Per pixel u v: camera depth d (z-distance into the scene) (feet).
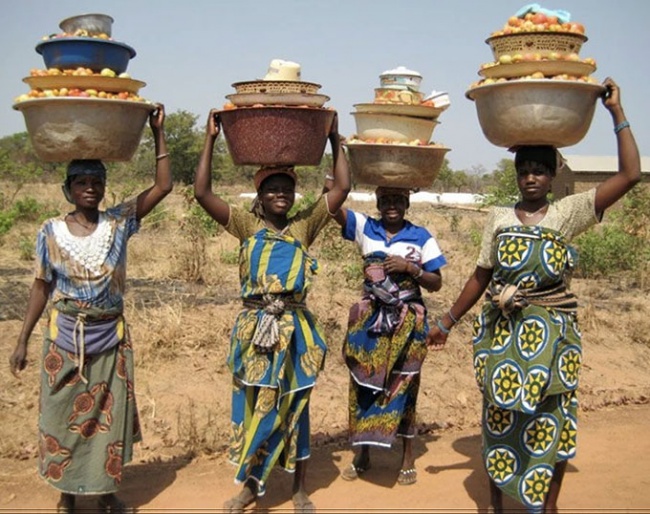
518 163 13.60
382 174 15.29
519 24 13.16
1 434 17.58
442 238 55.42
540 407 13.53
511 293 13.33
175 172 150.41
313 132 13.88
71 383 13.70
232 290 29.86
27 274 32.60
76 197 13.64
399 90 15.39
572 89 12.65
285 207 14.43
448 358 23.70
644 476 17.46
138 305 26.07
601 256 37.76
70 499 14.34
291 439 14.38
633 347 26.76
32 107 12.90
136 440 14.73
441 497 15.88
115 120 12.99
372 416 15.81
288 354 14.28
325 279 31.55
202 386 20.33
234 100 13.76
